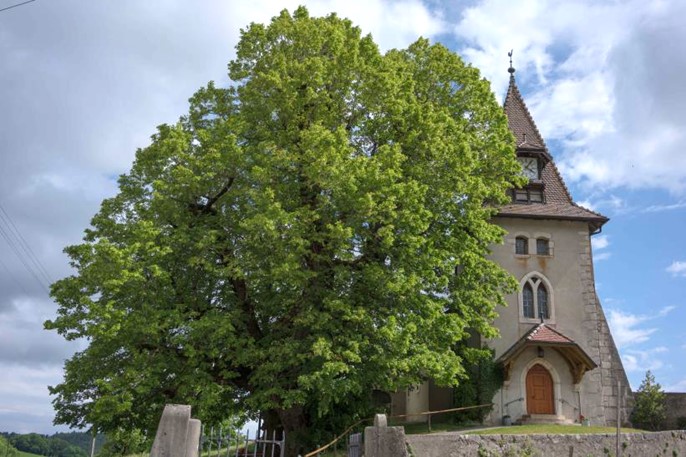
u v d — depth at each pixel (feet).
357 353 68.23
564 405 97.86
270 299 72.90
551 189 113.29
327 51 81.20
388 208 67.56
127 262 62.75
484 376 97.76
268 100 75.61
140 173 75.41
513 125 117.39
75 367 66.18
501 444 54.19
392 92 78.13
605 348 104.83
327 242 71.00
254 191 69.26
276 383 68.03
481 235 83.92
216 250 70.95
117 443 92.58
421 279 75.20
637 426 102.73
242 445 67.87
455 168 78.54
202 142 72.84
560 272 104.53
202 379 65.36
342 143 69.05
